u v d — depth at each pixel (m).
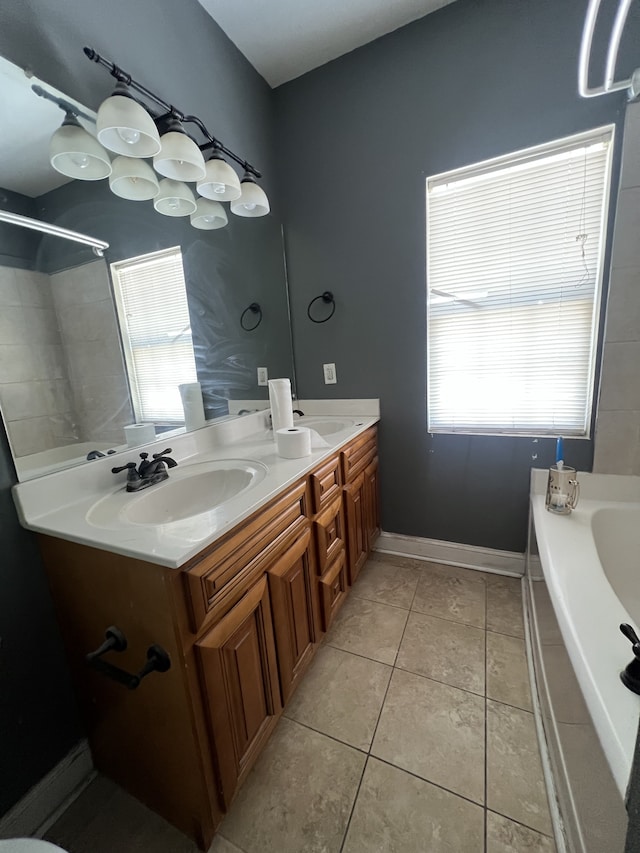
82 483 1.05
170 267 1.36
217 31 1.54
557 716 0.96
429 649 1.44
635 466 1.51
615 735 0.65
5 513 0.90
